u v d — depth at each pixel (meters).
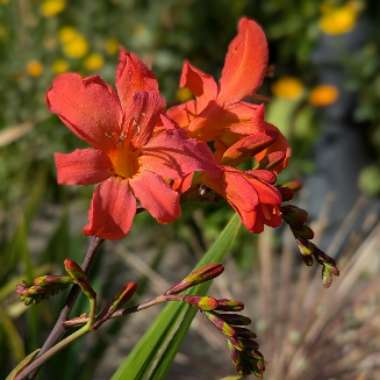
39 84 9.67
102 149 2.18
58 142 9.55
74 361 4.43
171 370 6.38
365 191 9.42
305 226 2.27
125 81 2.29
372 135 9.66
